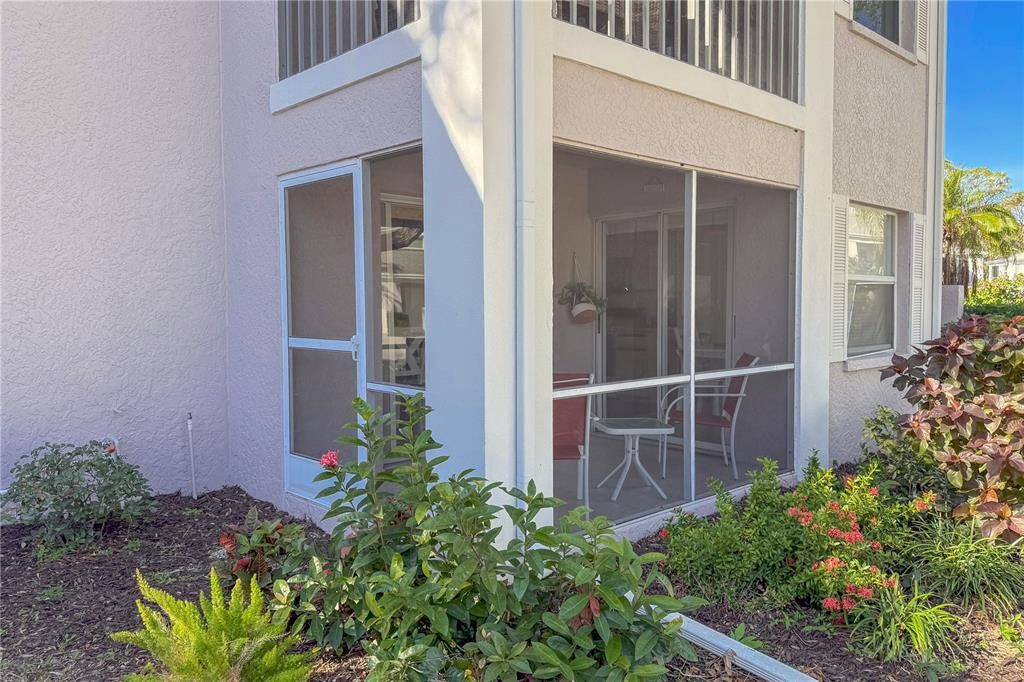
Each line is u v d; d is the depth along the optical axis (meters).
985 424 4.09
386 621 2.56
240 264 5.40
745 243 5.43
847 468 6.36
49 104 4.77
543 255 3.78
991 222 25.08
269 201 5.04
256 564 3.08
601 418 4.52
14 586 3.75
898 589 3.27
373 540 2.82
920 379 4.66
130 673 2.90
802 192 5.67
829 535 3.43
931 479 4.62
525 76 3.57
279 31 4.88
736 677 2.86
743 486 5.32
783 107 5.41
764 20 5.39
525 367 3.63
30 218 4.73
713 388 5.24
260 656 2.36
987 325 4.77
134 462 5.19
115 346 5.09
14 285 4.68
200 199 5.44
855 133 6.59
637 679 2.31
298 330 4.87
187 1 5.34
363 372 4.27
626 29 4.31
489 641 2.50
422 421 3.88
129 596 3.64
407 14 3.93
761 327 5.59
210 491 5.52
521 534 3.70
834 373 6.46
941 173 8.05
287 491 4.98
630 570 2.42
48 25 4.75
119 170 5.07
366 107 4.13
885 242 7.45
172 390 5.36
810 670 2.94
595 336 4.50
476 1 3.40
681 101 4.62
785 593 3.43
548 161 3.78
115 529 4.62
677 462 4.94
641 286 4.69
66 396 4.90
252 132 5.16
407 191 4.04
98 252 5.00
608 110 4.16
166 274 5.30
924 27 7.57
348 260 4.42
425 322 3.82
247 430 5.41
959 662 3.00
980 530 3.82
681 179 4.83
